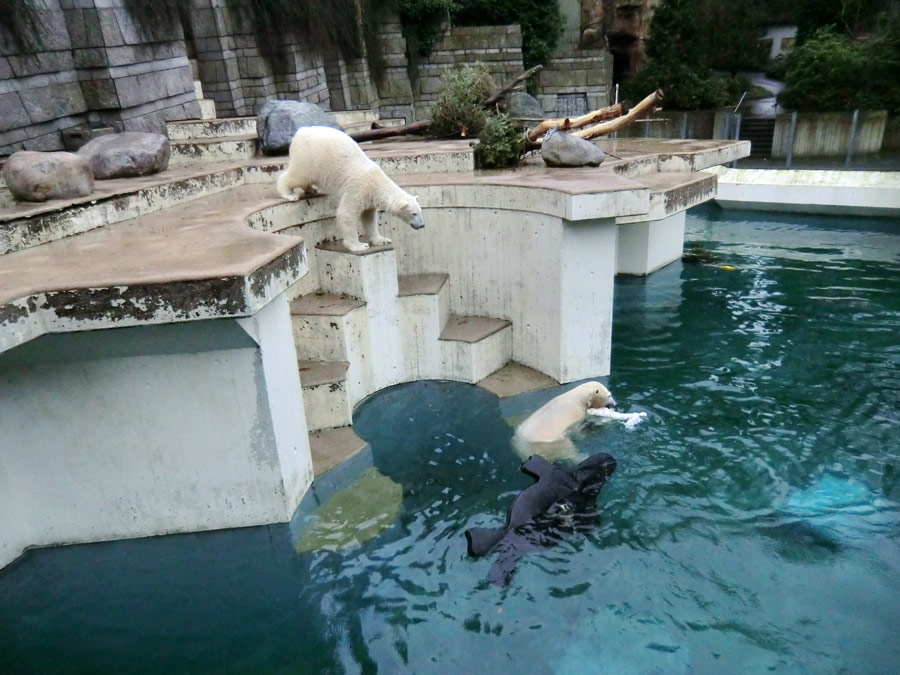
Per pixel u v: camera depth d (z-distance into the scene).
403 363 6.35
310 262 6.22
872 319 7.50
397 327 6.18
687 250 10.68
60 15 7.99
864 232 11.36
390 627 3.50
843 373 6.18
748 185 13.38
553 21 21.11
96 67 8.33
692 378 6.18
